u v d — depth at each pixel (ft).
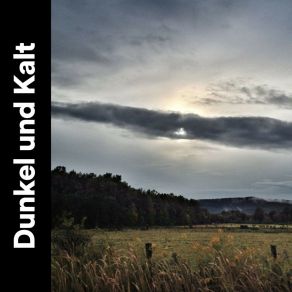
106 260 27.66
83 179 291.17
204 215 374.43
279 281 24.76
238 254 27.43
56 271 25.34
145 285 24.57
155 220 316.60
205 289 23.53
